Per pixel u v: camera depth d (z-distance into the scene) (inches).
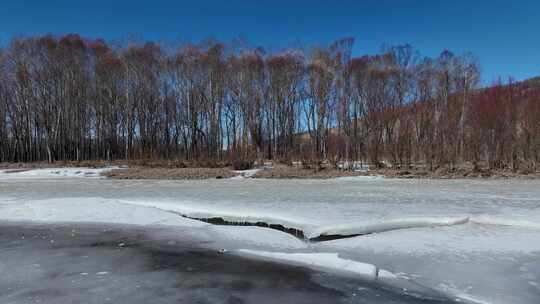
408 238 309.0
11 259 275.1
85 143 1624.0
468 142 924.6
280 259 269.6
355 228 340.2
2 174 995.9
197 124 1544.0
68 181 806.5
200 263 264.1
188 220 390.9
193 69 1502.2
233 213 411.2
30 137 1536.7
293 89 1585.9
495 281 220.8
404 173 802.8
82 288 221.1
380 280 227.5
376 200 479.8
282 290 216.2
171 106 1608.0
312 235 328.5
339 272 241.8
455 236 311.7
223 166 1024.2
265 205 453.7
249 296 208.5
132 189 638.5
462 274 232.1
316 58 1503.4
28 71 1482.5
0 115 1539.1
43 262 268.2
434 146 965.2
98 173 959.6
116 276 240.4
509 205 429.7
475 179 729.0
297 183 708.7
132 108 1578.5
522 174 759.1
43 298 207.2
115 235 340.5
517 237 305.3
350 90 1444.4
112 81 1544.0
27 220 398.6
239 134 1508.4
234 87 1521.9
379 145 1042.7
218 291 215.6
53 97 1544.0
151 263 264.8
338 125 1418.6
